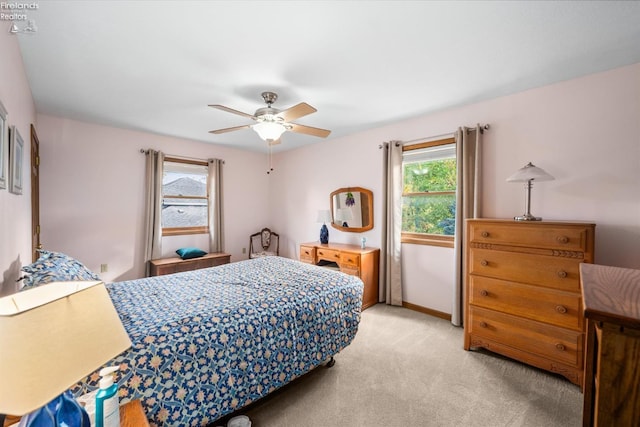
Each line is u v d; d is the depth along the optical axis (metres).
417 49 1.90
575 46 1.88
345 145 4.28
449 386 1.99
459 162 2.94
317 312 1.95
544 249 2.08
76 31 1.68
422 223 3.51
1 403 0.57
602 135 2.23
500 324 2.29
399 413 1.72
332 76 2.28
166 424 1.27
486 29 1.68
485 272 2.38
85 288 0.78
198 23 1.62
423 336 2.77
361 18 1.58
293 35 1.73
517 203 2.67
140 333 1.32
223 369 1.47
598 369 0.60
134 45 1.84
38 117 3.22
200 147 4.66
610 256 2.20
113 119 3.42
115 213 3.81
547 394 1.90
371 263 3.64
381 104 2.93
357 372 2.16
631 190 2.12
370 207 3.94
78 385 1.13
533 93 2.56
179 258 4.27
